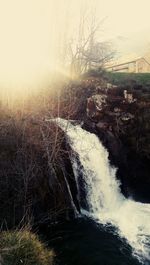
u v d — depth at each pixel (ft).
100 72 79.20
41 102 58.03
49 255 30.37
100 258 33.27
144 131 55.88
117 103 59.16
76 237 37.40
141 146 55.98
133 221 43.42
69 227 40.14
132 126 57.00
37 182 40.32
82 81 71.31
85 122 60.64
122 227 41.14
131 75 77.82
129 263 32.91
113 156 56.75
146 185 55.42
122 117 57.67
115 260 33.22
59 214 41.42
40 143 42.55
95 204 48.32
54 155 42.70
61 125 52.85
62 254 33.53
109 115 59.21
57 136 45.91
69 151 47.26
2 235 29.30
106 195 51.26
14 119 44.11
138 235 39.01
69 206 43.24
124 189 54.54
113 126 58.34
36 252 28.53
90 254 33.96
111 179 53.98
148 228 41.06
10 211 36.94
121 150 57.36
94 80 70.54
